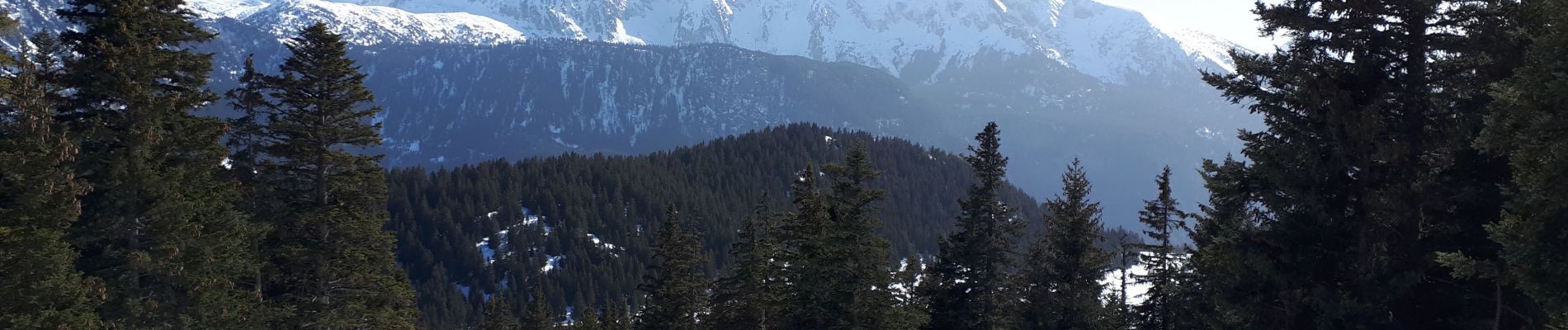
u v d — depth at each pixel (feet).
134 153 66.08
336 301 94.53
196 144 71.31
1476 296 53.83
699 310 136.98
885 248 85.81
